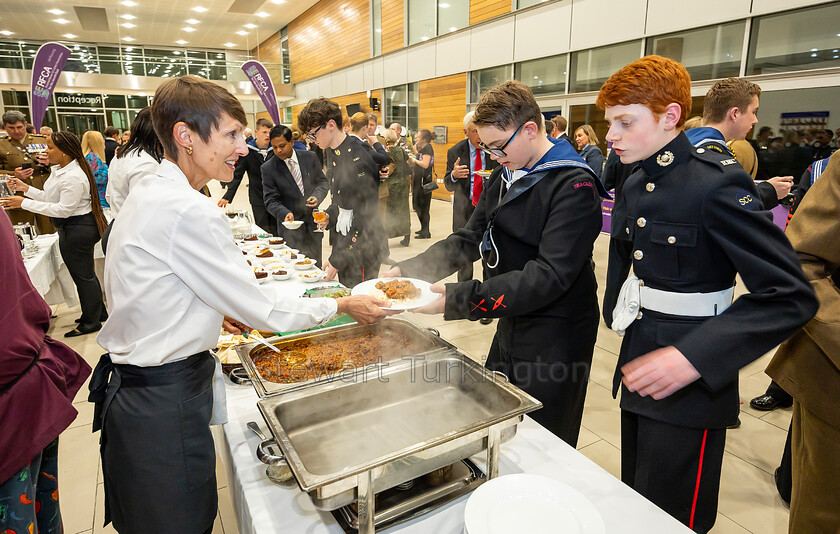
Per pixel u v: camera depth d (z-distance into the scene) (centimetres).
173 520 101
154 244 91
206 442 103
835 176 109
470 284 123
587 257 126
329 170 290
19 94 1457
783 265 90
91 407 265
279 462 84
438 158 988
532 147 126
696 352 89
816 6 436
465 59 882
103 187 459
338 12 1258
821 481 122
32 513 100
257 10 1374
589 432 234
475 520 75
